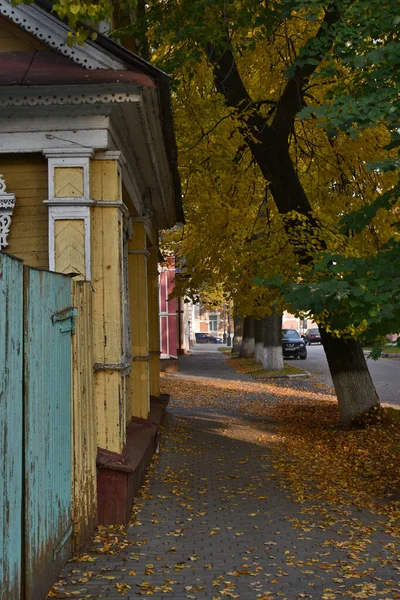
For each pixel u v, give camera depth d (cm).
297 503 777
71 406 546
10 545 375
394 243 789
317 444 1189
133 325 1030
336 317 760
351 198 1332
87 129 685
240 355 4131
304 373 2742
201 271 1325
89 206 684
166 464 993
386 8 779
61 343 512
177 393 2173
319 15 938
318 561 561
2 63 679
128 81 641
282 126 1258
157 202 1202
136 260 1036
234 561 559
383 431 1234
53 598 458
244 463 1024
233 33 1173
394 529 660
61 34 682
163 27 1025
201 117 1124
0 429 359
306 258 1172
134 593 477
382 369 3098
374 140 1270
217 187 1183
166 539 614
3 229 702
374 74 745
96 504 620
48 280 474
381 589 497
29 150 687
